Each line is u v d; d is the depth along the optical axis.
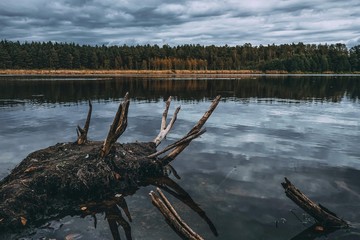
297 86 51.91
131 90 41.81
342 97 35.12
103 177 9.58
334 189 9.45
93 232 7.21
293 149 13.75
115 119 9.89
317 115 22.67
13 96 33.12
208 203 8.57
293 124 19.39
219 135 16.44
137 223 7.59
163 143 14.84
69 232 7.24
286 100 32.12
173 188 9.65
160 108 25.95
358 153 13.14
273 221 7.57
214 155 12.92
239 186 9.68
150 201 8.82
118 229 7.33
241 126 18.77
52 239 6.96
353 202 8.59
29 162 10.23
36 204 8.31
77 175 9.31
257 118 21.44
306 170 11.09
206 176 10.59
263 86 51.31
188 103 29.36
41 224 7.66
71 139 15.26
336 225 7.38
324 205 8.40
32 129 17.41
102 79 67.94
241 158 12.50
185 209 8.23
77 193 9.10
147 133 16.86
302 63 136.50
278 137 15.95
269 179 10.27
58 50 127.06
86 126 11.99
